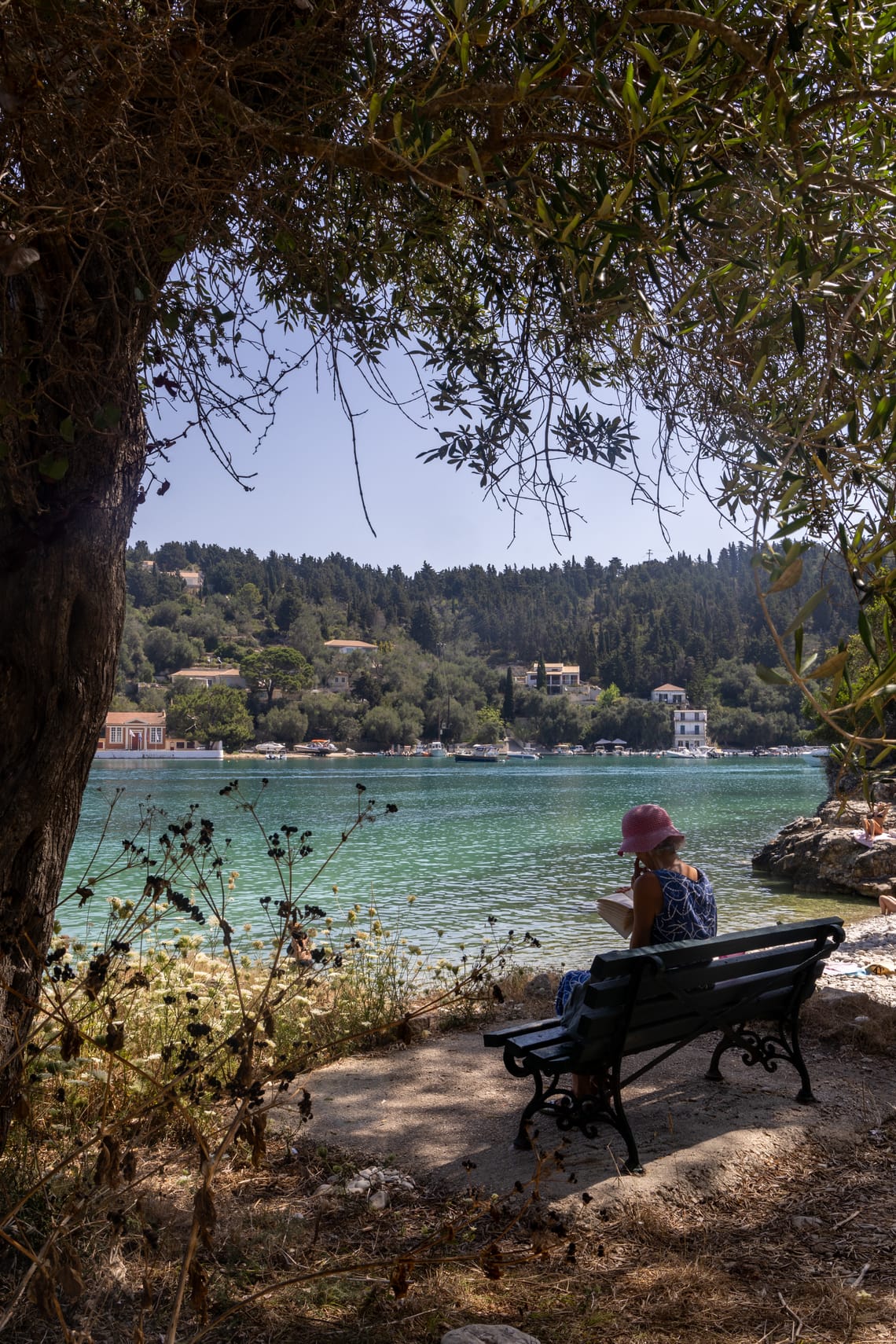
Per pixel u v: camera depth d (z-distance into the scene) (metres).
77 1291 1.90
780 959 3.98
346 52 2.25
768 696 186.62
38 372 2.50
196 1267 1.89
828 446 1.40
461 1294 2.71
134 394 2.70
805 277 1.59
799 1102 4.14
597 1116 3.52
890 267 1.50
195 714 155.50
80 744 2.80
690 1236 3.07
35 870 2.78
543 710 186.00
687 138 1.75
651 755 170.88
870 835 19.50
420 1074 4.62
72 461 2.57
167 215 2.29
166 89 2.03
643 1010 3.53
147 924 3.25
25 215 1.88
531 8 1.69
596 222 1.75
